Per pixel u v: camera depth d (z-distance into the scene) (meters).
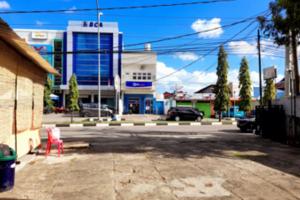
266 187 7.28
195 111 34.53
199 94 47.56
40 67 13.43
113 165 9.70
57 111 44.41
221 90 34.19
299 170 9.13
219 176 8.30
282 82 27.86
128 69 48.78
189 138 17.55
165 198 6.44
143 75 48.84
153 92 48.03
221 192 6.87
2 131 9.13
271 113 17.44
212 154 11.97
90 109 37.47
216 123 29.88
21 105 10.98
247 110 40.03
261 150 13.12
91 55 49.12
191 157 11.23
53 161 10.39
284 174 8.60
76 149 13.05
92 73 49.12
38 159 10.76
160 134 19.72
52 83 46.69
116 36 49.25
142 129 23.25
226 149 13.34
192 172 8.75
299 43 14.63
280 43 14.84
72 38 48.91
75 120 31.66
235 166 9.66
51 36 49.03
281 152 12.59
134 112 47.97
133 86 46.81
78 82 48.88
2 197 6.48
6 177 6.92
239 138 17.72
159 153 12.09
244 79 40.16
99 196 6.56
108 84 48.66
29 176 8.28
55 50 49.03
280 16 13.76
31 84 12.30
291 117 15.98
